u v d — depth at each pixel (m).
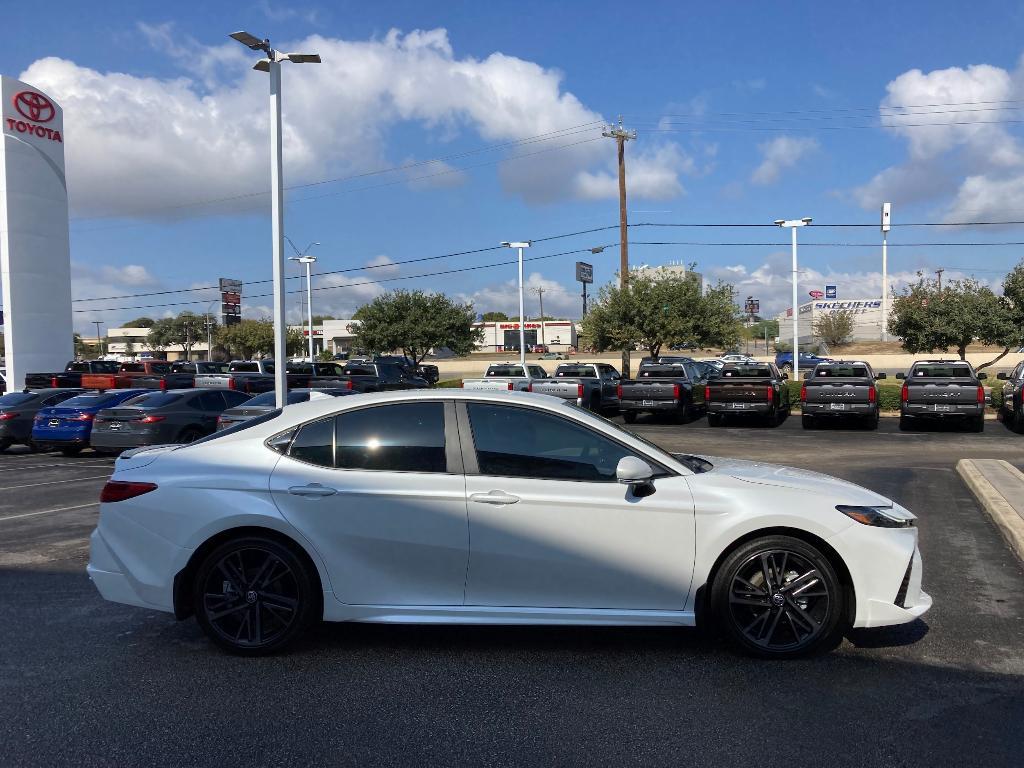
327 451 4.85
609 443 4.78
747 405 22.17
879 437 19.23
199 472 4.86
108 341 123.06
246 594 4.79
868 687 4.30
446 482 4.69
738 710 4.02
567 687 4.33
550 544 4.62
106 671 4.64
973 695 4.19
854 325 81.25
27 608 5.93
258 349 74.81
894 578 4.56
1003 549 7.46
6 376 32.69
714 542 4.57
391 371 32.06
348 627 5.34
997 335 29.50
